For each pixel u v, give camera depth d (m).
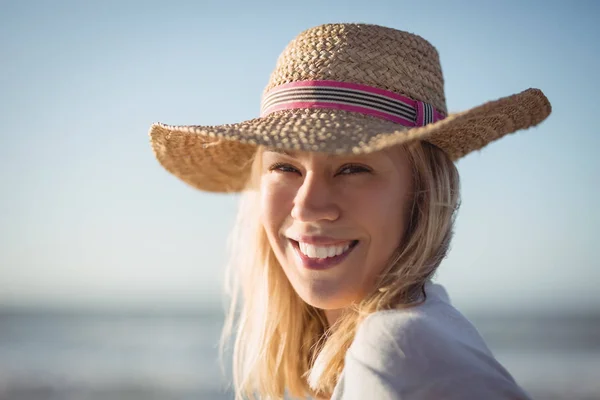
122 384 14.65
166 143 2.41
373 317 1.48
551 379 15.87
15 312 52.44
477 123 1.79
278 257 1.88
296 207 1.69
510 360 19.50
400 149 1.73
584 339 24.30
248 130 1.73
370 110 1.76
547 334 26.31
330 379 1.75
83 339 26.72
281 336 2.20
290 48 1.95
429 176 1.77
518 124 1.96
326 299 1.73
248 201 2.40
